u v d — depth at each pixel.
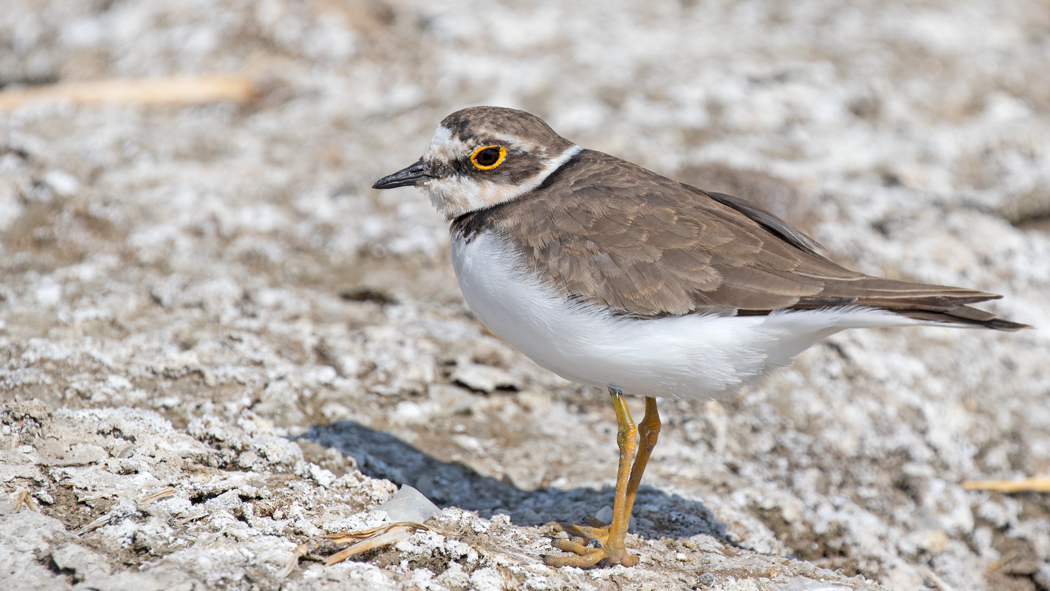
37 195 12.48
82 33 16.34
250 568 6.79
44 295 10.63
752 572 7.88
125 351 9.62
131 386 9.09
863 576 8.74
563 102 15.16
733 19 17.97
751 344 7.54
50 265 11.46
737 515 9.08
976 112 16.08
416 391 10.21
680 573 7.74
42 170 13.01
